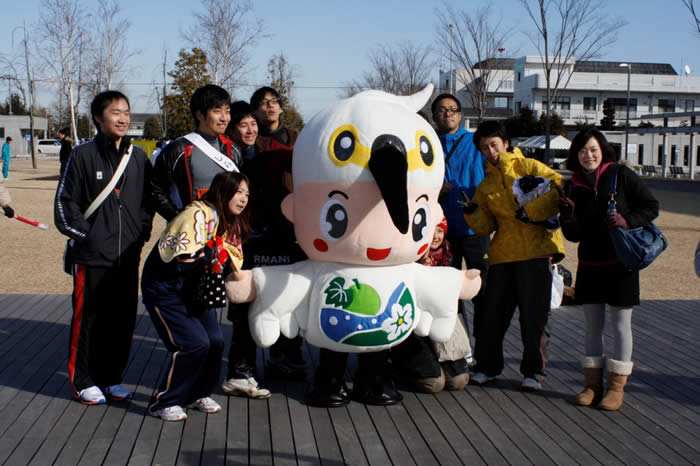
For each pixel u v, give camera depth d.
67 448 3.85
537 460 3.80
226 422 4.25
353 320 4.04
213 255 3.97
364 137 3.86
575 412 4.52
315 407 4.52
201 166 4.35
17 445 3.88
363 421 4.30
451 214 5.42
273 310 4.19
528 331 4.79
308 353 5.84
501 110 62.62
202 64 24.56
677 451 3.94
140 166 4.49
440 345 4.77
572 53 28.09
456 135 5.53
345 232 3.93
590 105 59.25
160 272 4.05
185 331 4.09
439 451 3.89
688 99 59.69
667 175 48.62
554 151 47.91
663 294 8.79
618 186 4.44
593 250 4.52
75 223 4.29
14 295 7.66
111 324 4.47
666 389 4.98
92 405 4.49
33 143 34.66
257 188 4.58
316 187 3.95
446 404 4.62
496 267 4.87
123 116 4.33
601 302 4.56
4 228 13.42
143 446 3.89
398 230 3.83
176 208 4.52
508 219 4.78
